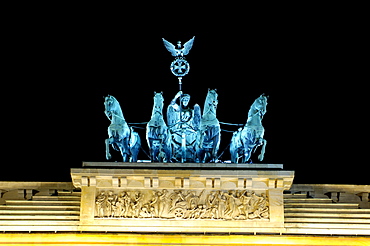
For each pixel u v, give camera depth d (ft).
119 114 234.17
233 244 213.46
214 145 233.35
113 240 212.84
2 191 234.58
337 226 221.05
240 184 220.43
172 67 257.55
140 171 218.38
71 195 228.84
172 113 248.32
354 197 238.48
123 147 232.32
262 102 234.58
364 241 217.36
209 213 219.82
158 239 213.66
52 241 212.02
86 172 217.77
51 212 219.41
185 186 220.23
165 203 220.02
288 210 224.53
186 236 215.10
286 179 221.05
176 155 242.37
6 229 215.10
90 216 218.18
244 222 219.82
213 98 237.25
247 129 232.32
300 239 217.15
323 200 230.68
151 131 232.94
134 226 217.97
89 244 210.59
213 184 220.43
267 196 222.07
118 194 220.23
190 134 243.60
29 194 232.53
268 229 219.41
